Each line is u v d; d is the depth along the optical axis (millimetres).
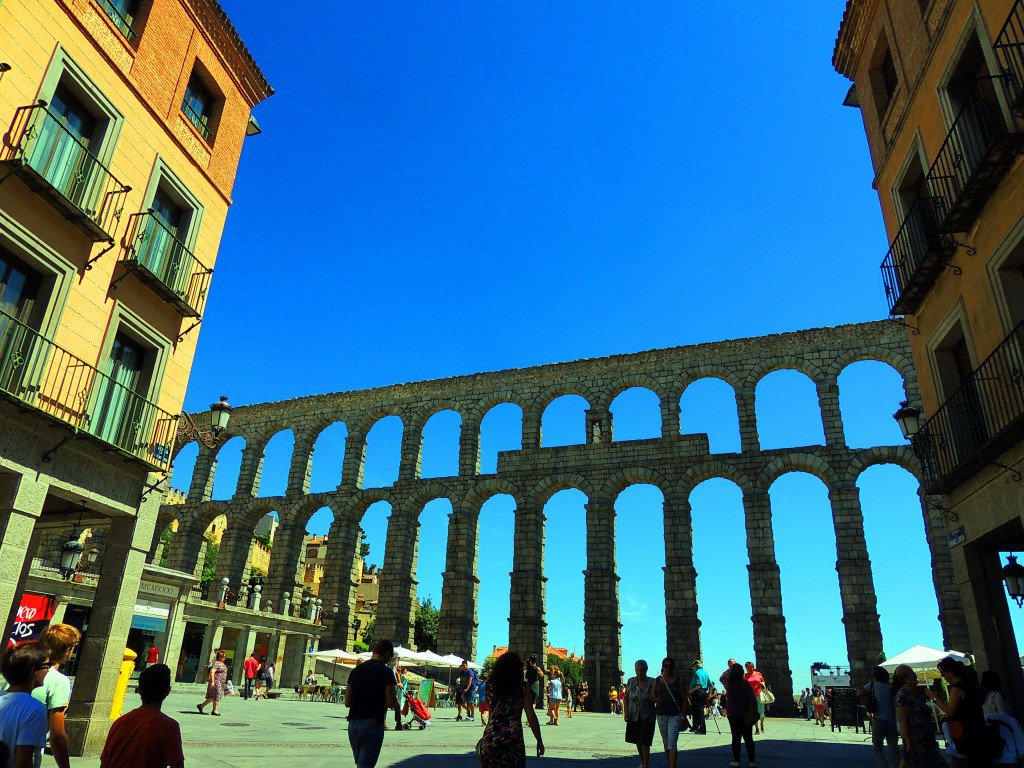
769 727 27391
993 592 15594
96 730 14125
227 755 12969
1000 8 13906
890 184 19609
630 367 45188
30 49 14469
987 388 14609
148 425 17125
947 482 15922
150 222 17703
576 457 43812
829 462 37812
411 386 51031
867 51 21422
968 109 15617
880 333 39750
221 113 21344
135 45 17734
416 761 13953
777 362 41438
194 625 37531
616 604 39969
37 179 13852
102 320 16047
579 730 23719
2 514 13148
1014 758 9156
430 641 76500
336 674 41438
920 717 11250
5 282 14055
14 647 6652
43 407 14250
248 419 55125
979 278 14945
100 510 15992
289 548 48750
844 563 35469
